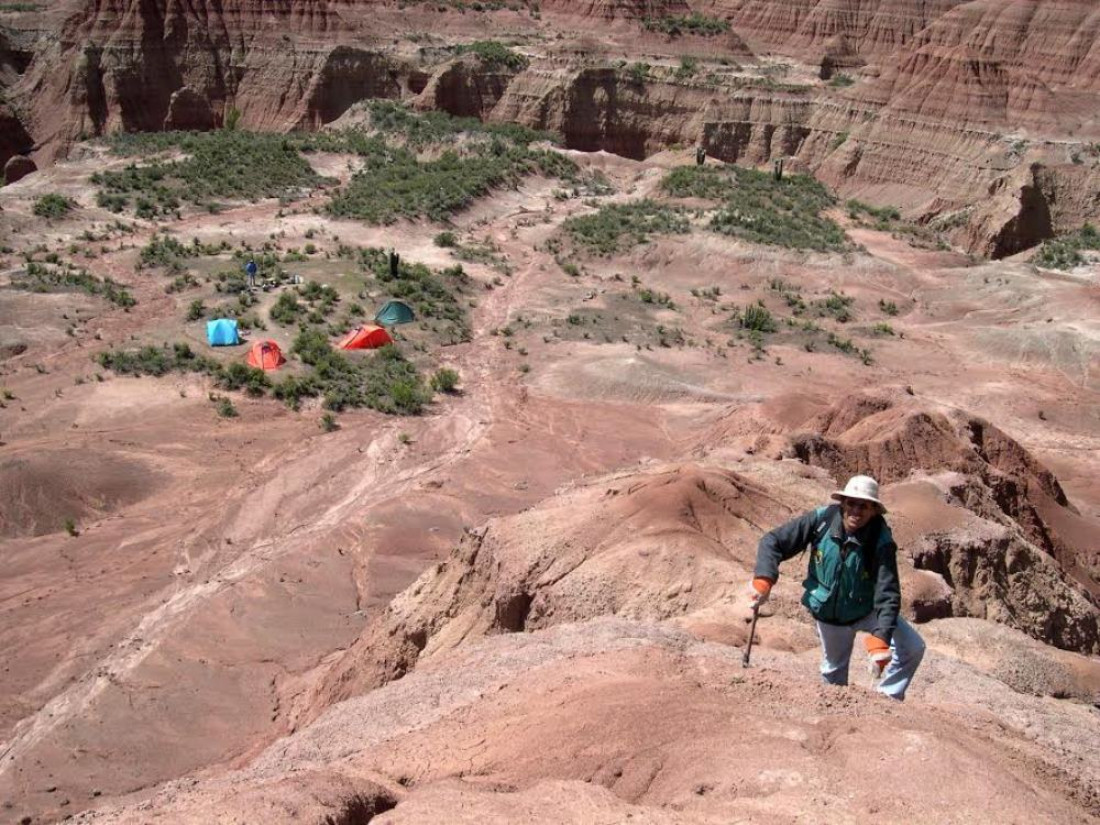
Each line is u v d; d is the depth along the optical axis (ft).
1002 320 212.64
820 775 25.66
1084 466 155.02
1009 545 79.30
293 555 114.32
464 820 25.04
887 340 200.95
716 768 26.89
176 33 383.65
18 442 138.82
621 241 239.30
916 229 277.85
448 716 38.17
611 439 150.30
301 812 26.03
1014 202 280.51
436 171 290.76
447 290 207.21
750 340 192.03
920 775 25.08
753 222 248.93
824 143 352.90
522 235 253.85
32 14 416.05
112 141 322.34
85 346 171.53
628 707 31.71
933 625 62.69
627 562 64.54
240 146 305.12
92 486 127.13
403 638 71.10
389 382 164.96
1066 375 189.98
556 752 30.48
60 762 79.00
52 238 227.20
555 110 366.84
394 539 118.73
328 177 292.40
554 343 186.09
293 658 95.30
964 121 322.14
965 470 101.91
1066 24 359.87
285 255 223.51
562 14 449.89
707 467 76.28
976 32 377.30
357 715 46.44
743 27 478.18
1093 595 95.20
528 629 65.57
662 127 369.50
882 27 451.94
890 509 80.33
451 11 433.07
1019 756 30.42
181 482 131.95
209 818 25.40
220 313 184.24
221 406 152.15
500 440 148.56
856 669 44.62
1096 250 266.77
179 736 83.10
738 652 45.47
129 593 106.32
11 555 114.93
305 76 375.45
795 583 62.23
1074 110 325.83
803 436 100.32
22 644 96.48
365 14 415.44
